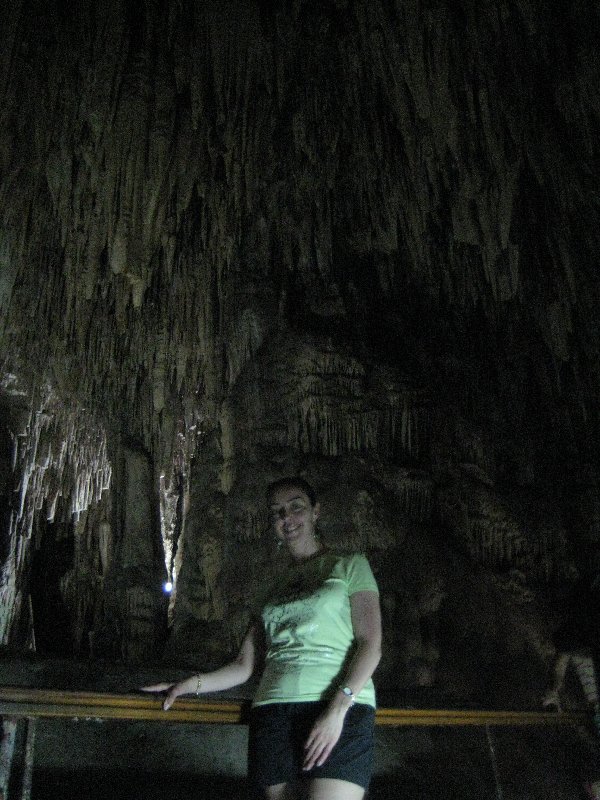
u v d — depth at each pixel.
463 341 9.02
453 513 7.47
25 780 1.77
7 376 10.47
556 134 7.48
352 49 8.01
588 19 6.73
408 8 7.16
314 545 2.17
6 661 4.61
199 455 8.75
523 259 8.47
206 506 8.06
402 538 6.88
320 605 1.95
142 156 7.22
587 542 7.69
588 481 8.07
